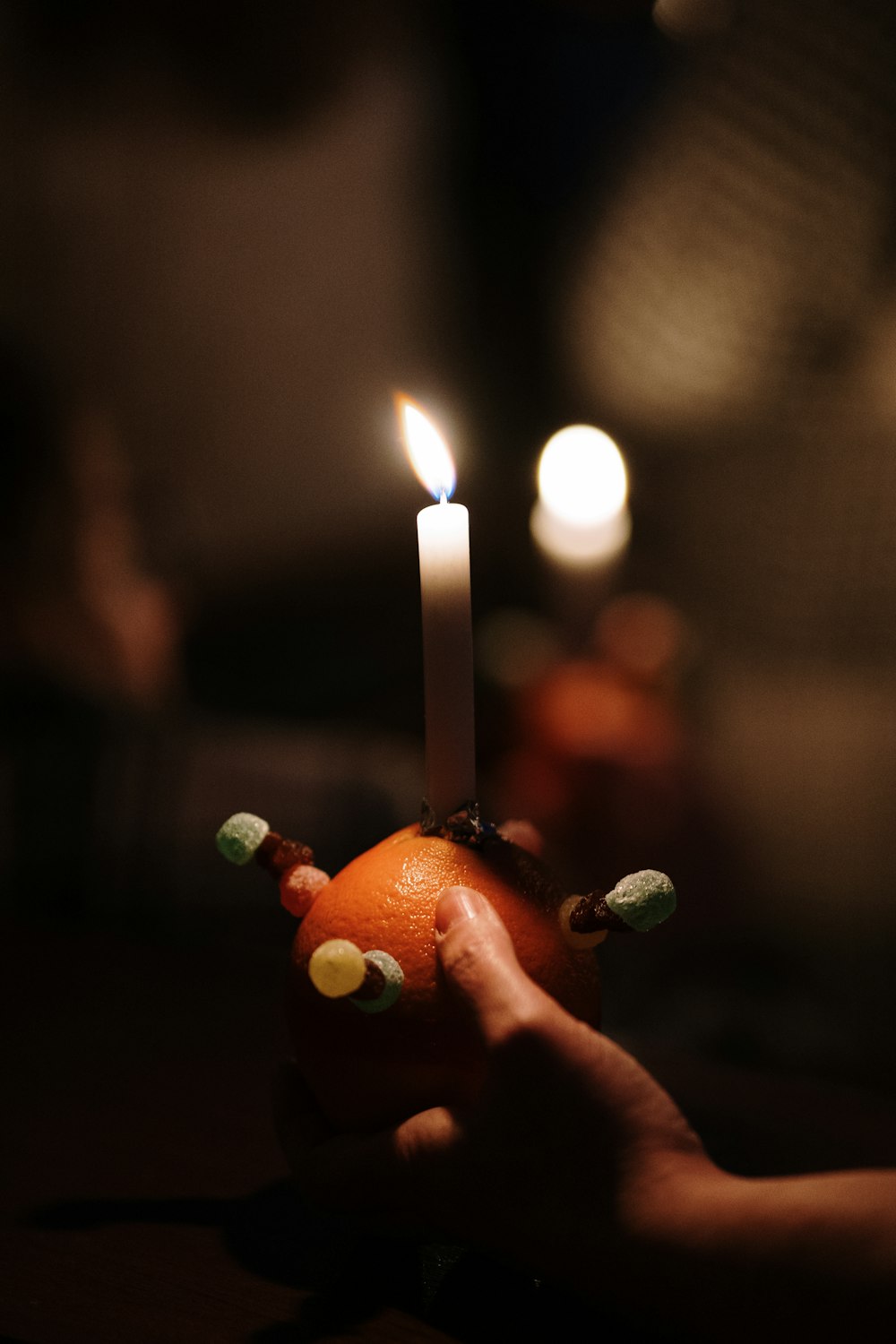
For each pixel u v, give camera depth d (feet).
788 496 5.46
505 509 6.80
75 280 5.78
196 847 3.04
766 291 5.43
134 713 3.24
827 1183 1.26
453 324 6.86
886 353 5.24
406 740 5.56
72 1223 1.59
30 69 5.61
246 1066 2.02
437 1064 1.40
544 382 6.80
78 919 3.05
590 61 6.15
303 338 6.31
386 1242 1.54
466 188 6.88
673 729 3.41
